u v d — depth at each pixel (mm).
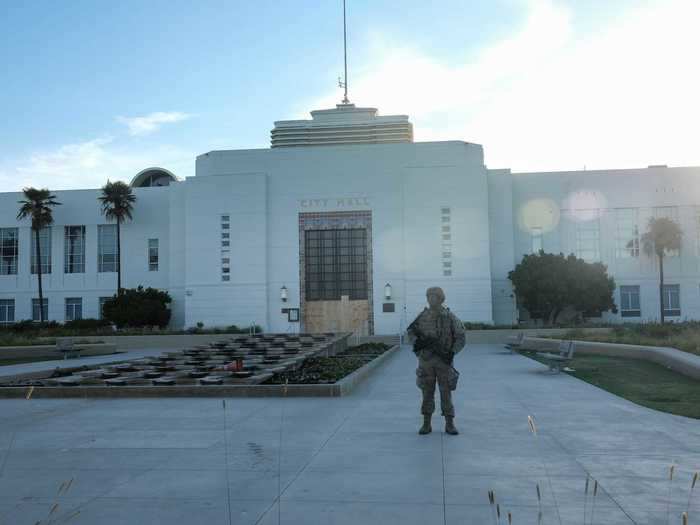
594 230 44656
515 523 5395
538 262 41281
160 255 47281
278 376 15961
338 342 28562
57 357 29609
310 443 8688
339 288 43375
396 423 10156
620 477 6789
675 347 22969
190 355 21734
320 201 43938
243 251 43562
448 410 9148
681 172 44312
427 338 9133
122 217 46500
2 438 9367
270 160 44562
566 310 43781
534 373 18422
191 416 11125
